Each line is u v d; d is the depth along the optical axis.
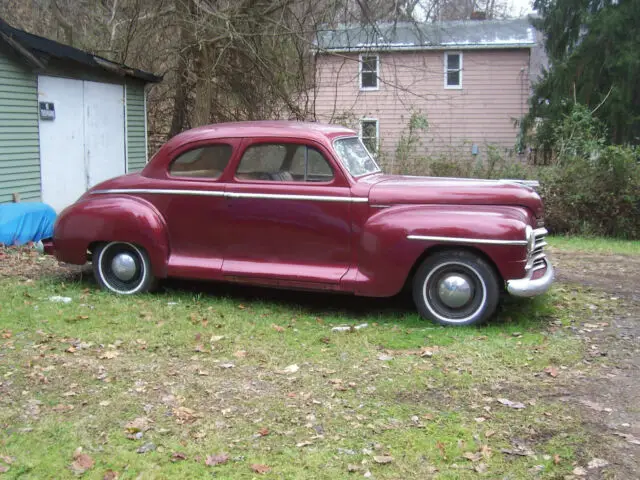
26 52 9.97
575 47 20.98
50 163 11.10
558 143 15.23
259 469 3.43
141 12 15.23
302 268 6.18
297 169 6.21
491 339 5.48
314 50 14.77
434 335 5.56
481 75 25.20
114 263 6.79
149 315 6.02
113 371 4.68
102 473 3.38
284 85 15.09
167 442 3.70
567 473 3.42
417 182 6.20
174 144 6.61
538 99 22.17
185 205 6.49
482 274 5.73
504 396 4.37
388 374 4.71
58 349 5.09
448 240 5.68
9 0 19.50
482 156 16.73
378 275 5.91
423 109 25.61
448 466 3.49
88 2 18.19
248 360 4.95
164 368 4.77
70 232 6.79
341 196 6.02
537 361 4.98
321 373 4.72
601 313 6.42
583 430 3.88
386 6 14.26
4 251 8.68
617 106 19.45
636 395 4.39
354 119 16.92
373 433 3.84
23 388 4.36
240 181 6.33
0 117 9.88
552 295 7.03
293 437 3.78
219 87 15.43
